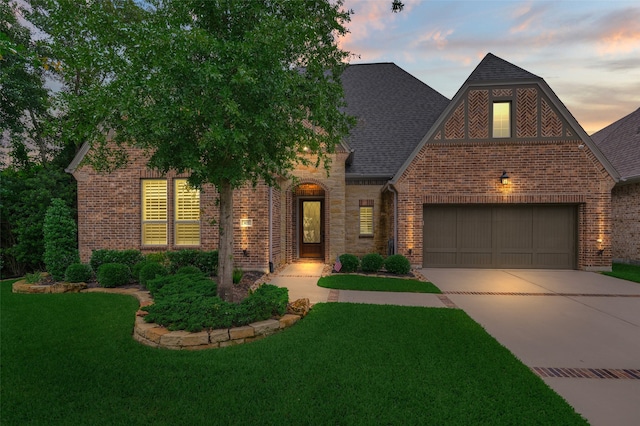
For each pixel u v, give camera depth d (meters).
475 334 5.10
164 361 3.98
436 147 12.10
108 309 6.12
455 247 12.34
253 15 5.18
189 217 10.91
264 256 10.47
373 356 4.21
